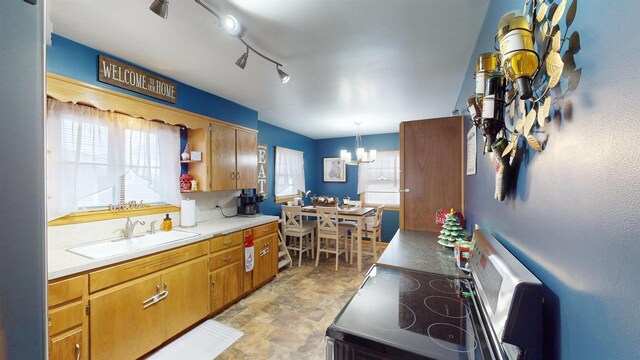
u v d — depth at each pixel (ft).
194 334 6.98
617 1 1.24
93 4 4.64
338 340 2.58
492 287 2.32
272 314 8.07
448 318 2.81
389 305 3.10
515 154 2.73
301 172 17.71
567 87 1.69
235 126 10.15
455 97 9.76
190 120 8.36
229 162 9.82
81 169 6.22
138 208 7.59
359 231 12.15
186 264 6.97
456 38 5.66
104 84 6.39
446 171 6.91
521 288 1.86
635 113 1.12
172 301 6.56
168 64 7.08
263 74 7.71
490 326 2.39
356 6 4.63
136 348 5.73
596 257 1.38
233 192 11.28
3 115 0.98
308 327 7.35
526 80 2.01
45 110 1.08
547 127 1.97
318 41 5.83
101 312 5.14
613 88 1.26
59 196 5.82
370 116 12.77
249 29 5.36
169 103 7.96
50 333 4.55
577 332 1.55
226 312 8.20
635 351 1.11
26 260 1.02
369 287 3.60
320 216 12.73
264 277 10.17
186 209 8.59
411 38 5.68
